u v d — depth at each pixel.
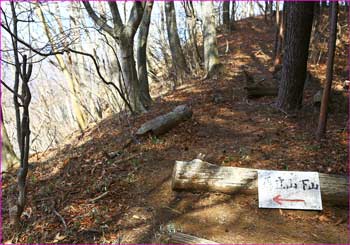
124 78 7.25
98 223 3.81
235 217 3.77
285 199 3.87
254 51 13.67
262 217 3.74
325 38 12.22
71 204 4.23
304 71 6.61
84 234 3.66
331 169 4.45
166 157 5.18
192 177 4.17
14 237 3.82
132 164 5.04
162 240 3.42
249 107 7.37
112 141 6.17
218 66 10.77
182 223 3.72
